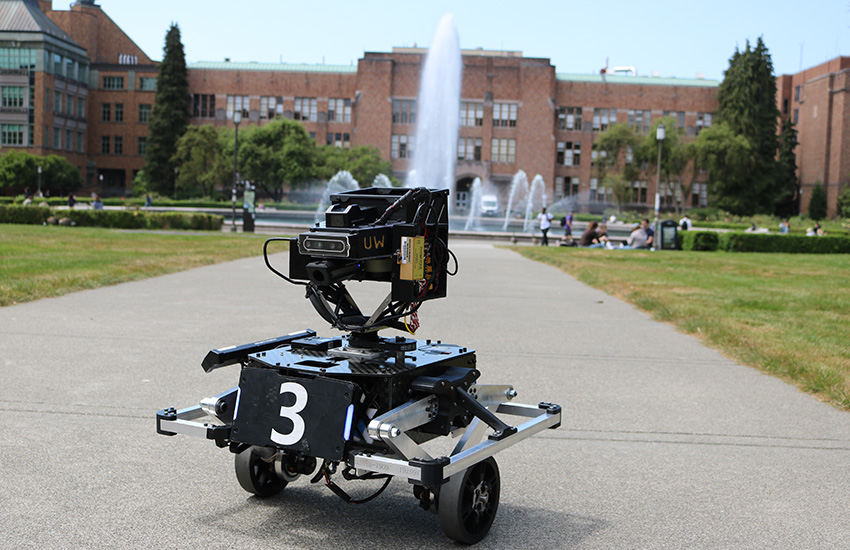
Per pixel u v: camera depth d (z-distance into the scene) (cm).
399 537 377
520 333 1000
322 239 338
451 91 8388
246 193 3597
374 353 372
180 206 6700
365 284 1466
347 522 394
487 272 1925
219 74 9019
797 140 9675
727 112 8419
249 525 386
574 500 438
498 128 8669
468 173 8531
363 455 335
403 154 8638
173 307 1128
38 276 1349
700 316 1147
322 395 345
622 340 976
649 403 662
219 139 7612
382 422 329
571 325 1086
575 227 6216
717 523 408
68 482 439
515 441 366
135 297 1227
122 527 378
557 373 769
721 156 7756
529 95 8625
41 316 1004
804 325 1087
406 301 355
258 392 362
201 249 2211
